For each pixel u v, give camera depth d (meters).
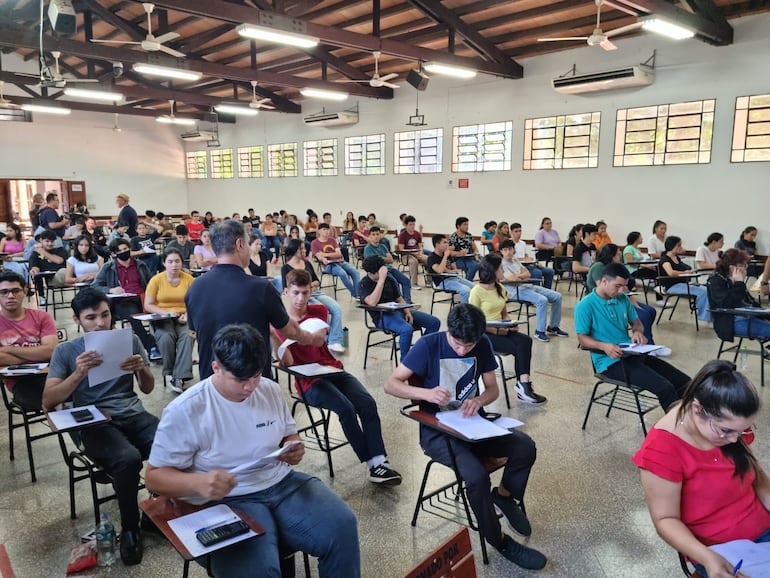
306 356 2.95
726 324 4.32
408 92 11.52
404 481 2.78
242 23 6.36
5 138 14.30
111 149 16.14
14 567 2.11
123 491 2.12
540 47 9.09
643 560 2.16
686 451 1.48
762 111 7.27
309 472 2.88
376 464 2.67
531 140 9.72
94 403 2.47
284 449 1.68
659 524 1.48
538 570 2.09
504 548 2.13
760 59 7.20
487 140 10.35
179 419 1.62
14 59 13.74
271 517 1.66
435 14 8.09
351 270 7.65
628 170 8.61
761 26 7.15
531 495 2.64
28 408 2.73
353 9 8.61
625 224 8.76
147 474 1.62
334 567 1.63
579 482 2.77
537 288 5.79
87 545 2.18
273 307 2.33
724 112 7.57
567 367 4.69
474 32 8.59
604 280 3.26
